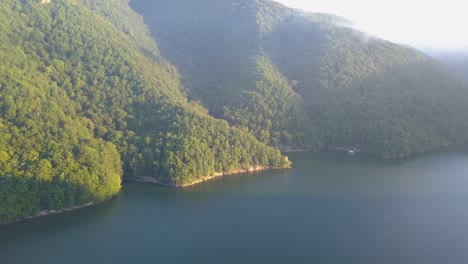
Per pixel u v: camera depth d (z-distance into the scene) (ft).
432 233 525.75
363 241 508.94
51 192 558.97
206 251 486.79
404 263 465.06
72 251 481.05
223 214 575.38
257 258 474.49
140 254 478.18
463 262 465.88
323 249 492.54
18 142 580.71
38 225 533.14
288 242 506.48
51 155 585.22
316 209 591.37
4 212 519.19
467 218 562.66
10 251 477.77
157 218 561.02
